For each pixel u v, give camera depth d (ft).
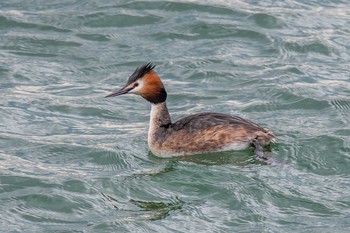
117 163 53.01
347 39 72.18
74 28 74.90
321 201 47.37
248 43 72.02
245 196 47.93
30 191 49.01
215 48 71.10
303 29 73.97
